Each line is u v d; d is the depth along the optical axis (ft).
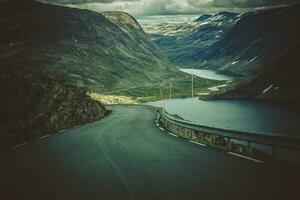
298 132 291.17
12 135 83.97
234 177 34.01
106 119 175.52
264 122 359.25
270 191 28.30
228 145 54.24
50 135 93.30
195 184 32.09
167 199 27.66
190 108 493.77
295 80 637.30
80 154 55.52
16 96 106.83
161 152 54.29
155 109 259.39
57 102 128.67
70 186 33.86
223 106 528.63
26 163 48.21
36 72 135.64
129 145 65.87
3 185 35.42
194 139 74.54
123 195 29.58
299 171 35.19
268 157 44.16
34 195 30.96
